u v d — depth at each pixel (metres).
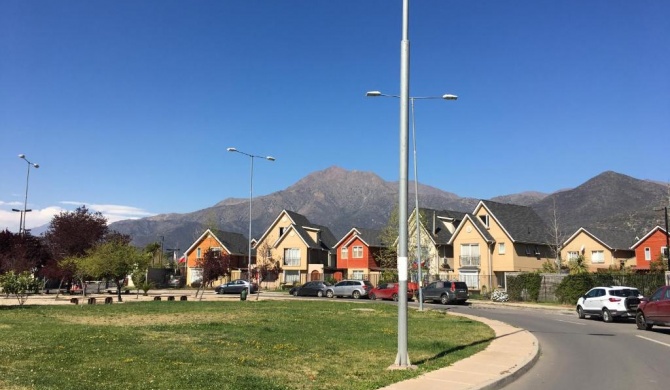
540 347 17.38
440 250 65.56
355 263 75.38
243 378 10.21
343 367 12.09
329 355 13.77
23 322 20.67
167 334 16.95
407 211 12.61
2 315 24.22
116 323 21.11
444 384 10.60
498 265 61.50
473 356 14.41
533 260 63.38
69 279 50.66
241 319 23.69
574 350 16.98
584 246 66.31
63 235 48.50
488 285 58.56
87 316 24.61
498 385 11.11
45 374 10.00
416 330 20.98
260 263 77.88
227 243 85.25
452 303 46.66
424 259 61.72
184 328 19.00
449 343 16.95
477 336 19.25
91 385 9.19
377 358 13.49
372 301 44.53
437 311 32.81
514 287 47.75
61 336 15.61
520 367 12.80
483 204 63.66
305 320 23.75
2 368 10.47
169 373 10.45
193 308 30.92
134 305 33.19
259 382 9.92
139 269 42.62
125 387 9.15
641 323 23.73
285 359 12.85
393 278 61.53
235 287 57.91
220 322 21.88
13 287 31.52
